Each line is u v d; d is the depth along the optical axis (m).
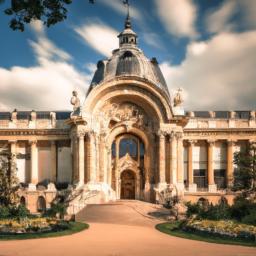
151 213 51.94
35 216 43.31
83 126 64.44
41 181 73.94
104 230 39.00
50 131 73.81
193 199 70.12
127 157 68.75
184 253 26.56
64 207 51.94
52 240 32.09
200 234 34.97
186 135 74.00
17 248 28.31
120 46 73.81
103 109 66.81
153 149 66.69
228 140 73.62
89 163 64.12
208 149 73.94
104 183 65.25
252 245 30.22
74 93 67.81
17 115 78.56
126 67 69.06
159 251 27.27
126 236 34.69
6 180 57.81
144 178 67.56
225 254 26.33
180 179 65.00
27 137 73.94
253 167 55.72
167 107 64.62
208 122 74.12
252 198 52.31
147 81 64.50
